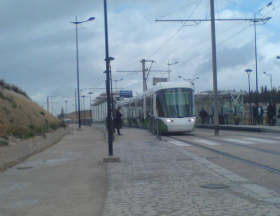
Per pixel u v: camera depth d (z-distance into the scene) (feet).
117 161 40.78
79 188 28.76
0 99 64.80
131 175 32.53
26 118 67.21
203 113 125.18
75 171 36.55
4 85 83.30
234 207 20.83
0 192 27.86
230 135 75.46
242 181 28.02
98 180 31.71
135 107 121.39
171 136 79.20
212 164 36.42
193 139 68.54
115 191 26.66
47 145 65.46
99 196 25.95
